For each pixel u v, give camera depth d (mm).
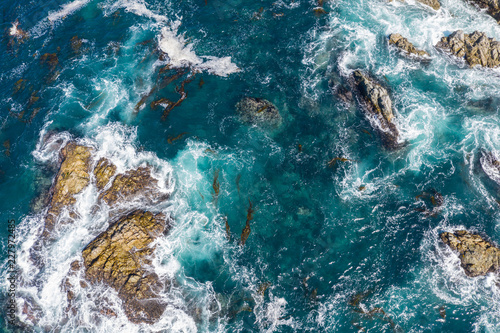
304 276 21281
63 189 23734
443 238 21656
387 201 23531
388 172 24625
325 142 25891
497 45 29156
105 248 21156
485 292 20156
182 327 19812
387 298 20297
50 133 26750
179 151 25953
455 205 23078
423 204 23234
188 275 21359
